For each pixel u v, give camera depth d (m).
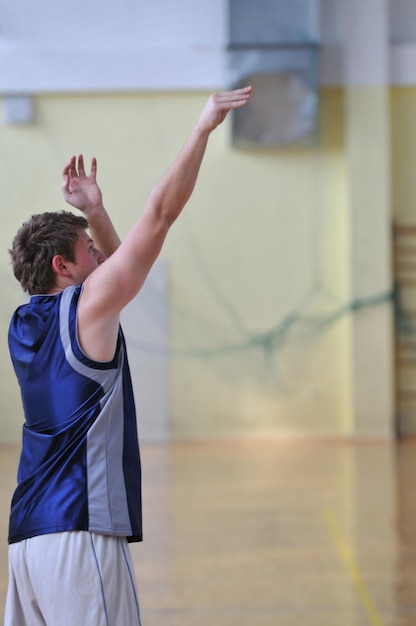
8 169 16.50
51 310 3.13
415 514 9.77
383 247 16.52
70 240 3.26
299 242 16.86
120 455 3.10
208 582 7.23
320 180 16.81
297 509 10.20
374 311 16.56
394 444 15.87
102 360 3.07
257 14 15.87
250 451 15.34
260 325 16.86
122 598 3.01
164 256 16.81
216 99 2.97
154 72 16.48
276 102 16.02
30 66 16.39
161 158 16.64
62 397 3.07
